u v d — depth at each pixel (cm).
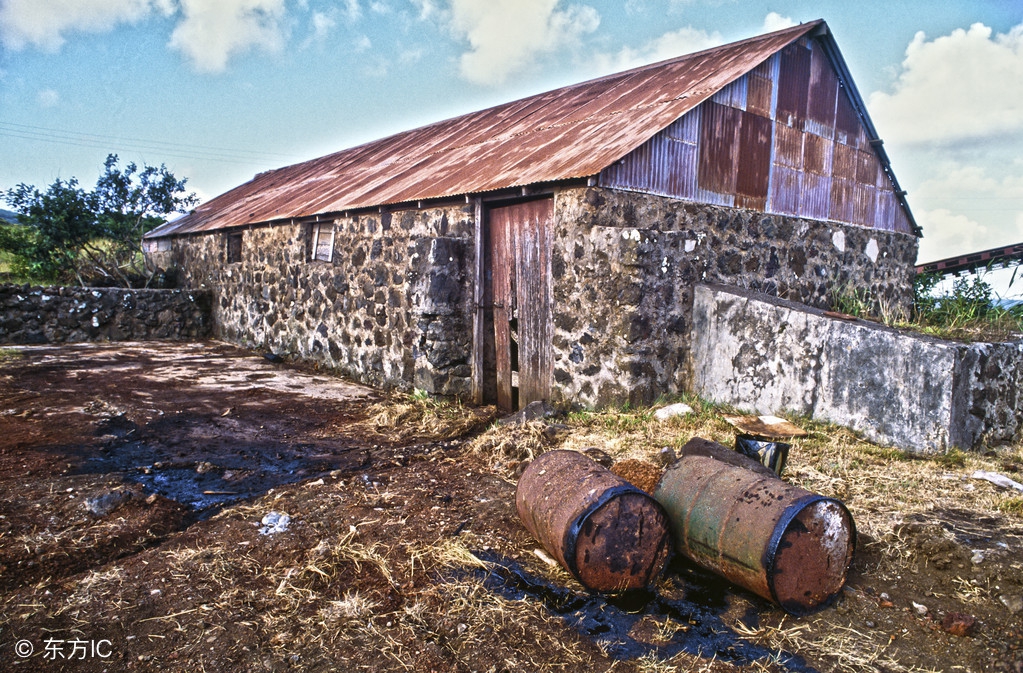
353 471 463
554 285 614
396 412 621
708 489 311
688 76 757
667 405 568
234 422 602
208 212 1456
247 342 1124
